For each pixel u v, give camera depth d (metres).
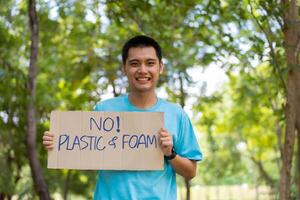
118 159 3.47
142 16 7.13
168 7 7.08
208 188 23.72
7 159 7.84
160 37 7.50
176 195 3.54
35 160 7.20
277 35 5.54
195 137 3.62
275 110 7.20
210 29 7.21
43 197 7.16
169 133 3.39
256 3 5.21
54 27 8.86
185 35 8.62
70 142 3.54
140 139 3.47
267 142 14.46
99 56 9.57
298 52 5.01
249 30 6.32
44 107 9.38
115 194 3.44
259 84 8.38
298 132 5.22
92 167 3.50
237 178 26.45
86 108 9.98
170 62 9.17
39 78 10.12
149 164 3.43
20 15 8.26
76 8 7.96
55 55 10.24
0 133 7.38
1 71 7.25
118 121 3.52
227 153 16.41
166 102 3.62
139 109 3.58
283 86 5.28
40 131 8.41
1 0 7.94
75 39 9.42
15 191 8.08
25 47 8.80
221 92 12.88
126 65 3.53
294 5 4.96
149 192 3.42
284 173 5.30
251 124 13.59
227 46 6.79
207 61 7.90
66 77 10.44
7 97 7.13
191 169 3.54
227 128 14.84
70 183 12.16
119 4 6.46
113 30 9.39
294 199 6.46
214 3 6.24
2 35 7.98
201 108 10.00
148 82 3.48
